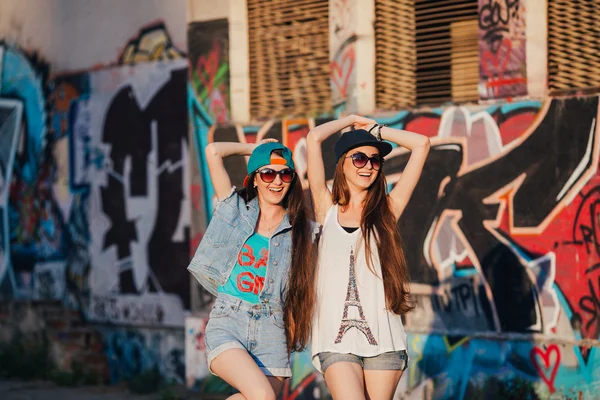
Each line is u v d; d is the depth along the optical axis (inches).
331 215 214.8
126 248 474.6
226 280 212.5
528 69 312.2
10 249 530.0
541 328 302.4
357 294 206.2
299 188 218.4
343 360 202.8
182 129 454.6
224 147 225.0
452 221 320.5
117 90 481.7
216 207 219.6
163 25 462.0
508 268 309.4
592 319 293.6
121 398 415.5
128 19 476.7
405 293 209.3
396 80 351.9
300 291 210.1
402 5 353.1
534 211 305.3
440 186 323.6
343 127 220.7
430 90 365.1
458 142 320.5
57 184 508.1
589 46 316.2
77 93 499.5
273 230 217.8
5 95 531.8
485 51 321.1
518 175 308.5
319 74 366.9
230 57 382.3
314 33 368.2
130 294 471.2
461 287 318.3
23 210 523.8
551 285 301.3
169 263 456.4
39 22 516.7
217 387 371.6
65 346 475.5
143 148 470.3
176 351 449.1
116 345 473.7
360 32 347.9
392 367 205.5
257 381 197.3
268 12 377.7
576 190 298.0
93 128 492.1
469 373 314.3
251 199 223.0
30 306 504.4
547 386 299.7
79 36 498.6
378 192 214.1
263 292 210.7
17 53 527.2
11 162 530.0
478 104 317.7
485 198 314.5
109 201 483.8
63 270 503.5
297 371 347.3
